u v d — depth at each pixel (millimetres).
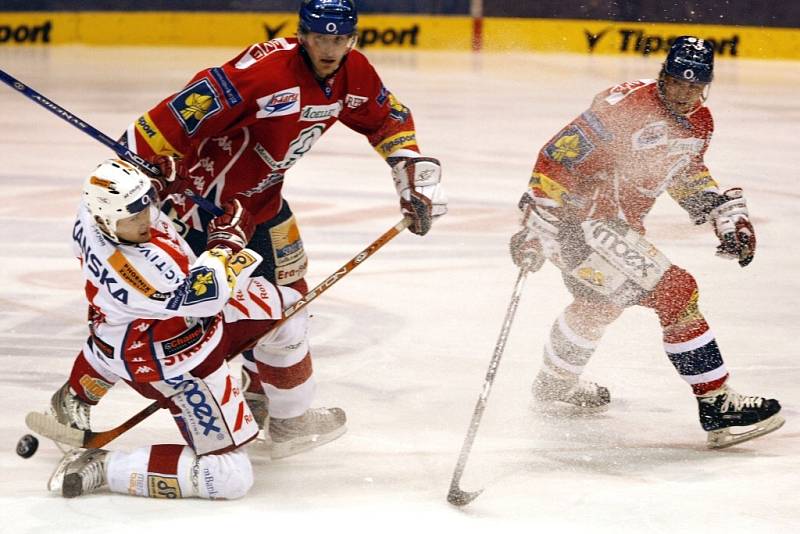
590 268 10883
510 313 10461
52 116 32500
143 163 9398
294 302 10031
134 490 9375
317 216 21047
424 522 8914
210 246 9141
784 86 40938
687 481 9867
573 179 10711
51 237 19094
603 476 10000
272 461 10461
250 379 11078
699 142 10820
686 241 19000
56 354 13375
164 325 9055
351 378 12672
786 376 12758
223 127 9773
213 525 8812
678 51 10320
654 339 13719
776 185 24625
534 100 36812
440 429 11188
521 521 8953
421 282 16672
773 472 10102
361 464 10305
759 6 48906
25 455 9398
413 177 10656
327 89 10023
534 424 11328
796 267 17609
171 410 9375
